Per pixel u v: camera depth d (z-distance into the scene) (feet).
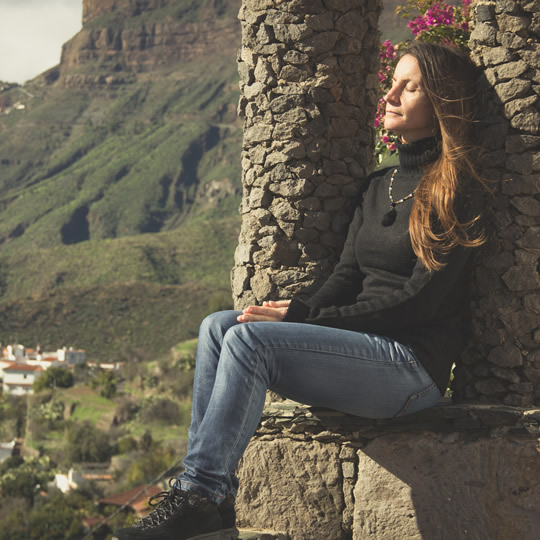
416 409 7.75
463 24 13.96
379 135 14.38
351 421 8.29
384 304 7.37
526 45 8.07
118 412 235.81
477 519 8.02
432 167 7.71
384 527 8.26
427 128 8.20
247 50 9.30
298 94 9.02
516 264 8.09
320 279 9.05
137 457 186.80
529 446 7.90
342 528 8.52
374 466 8.30
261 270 9.14
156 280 420.77
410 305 7.33
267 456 8.70
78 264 456.04
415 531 8.16
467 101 8.10
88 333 356.59
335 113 9.07
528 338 8.14
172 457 176.14
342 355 7.24
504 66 8.12
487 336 8.26
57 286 429.79
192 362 279.90
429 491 8.13
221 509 7.40
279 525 8.65
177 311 369.91
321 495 8.54
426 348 7.58
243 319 7.42
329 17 9.00
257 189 9.20
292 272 9.04
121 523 129.18
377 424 8.20
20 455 209.46
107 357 331.16
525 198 8.06
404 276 7.85
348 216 9.11
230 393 6.94
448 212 7.34
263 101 9.17
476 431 8.09
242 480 8.80
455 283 7.89
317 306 8.32
